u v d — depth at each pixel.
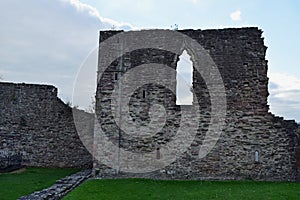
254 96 15.09
